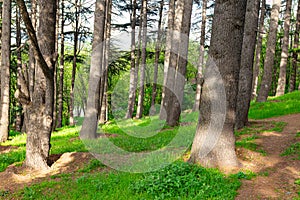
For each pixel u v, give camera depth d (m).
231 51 4.95
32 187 4.51
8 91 9.59
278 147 5.83
